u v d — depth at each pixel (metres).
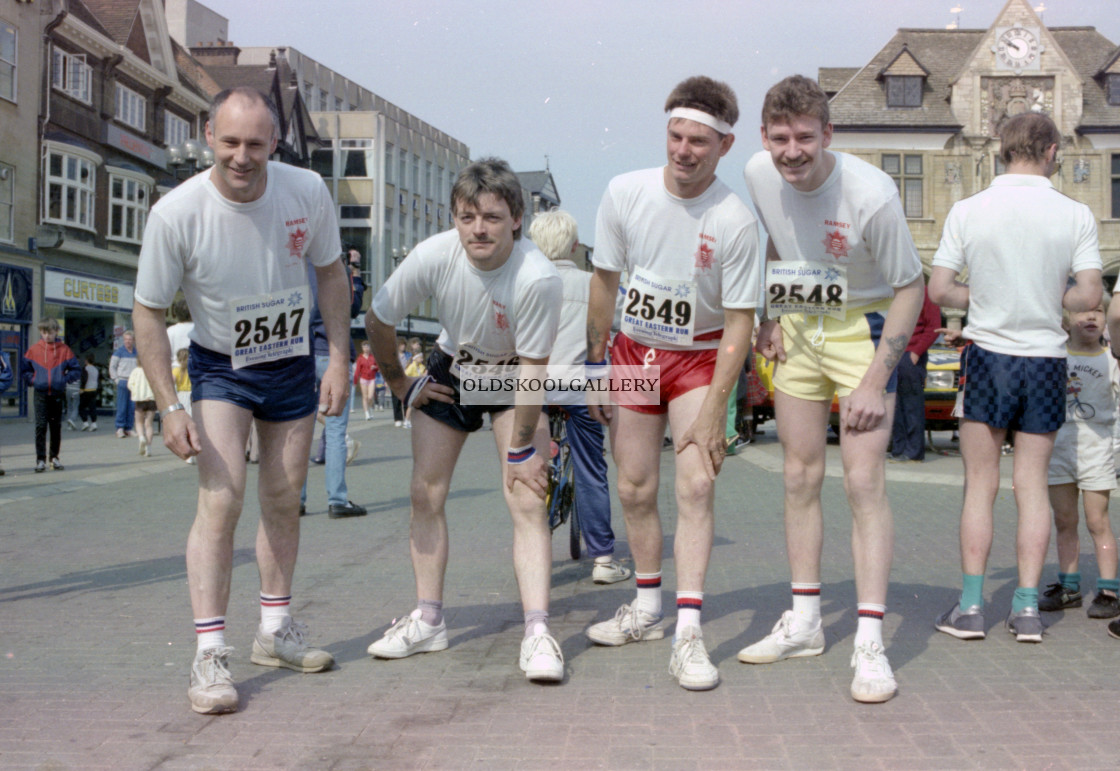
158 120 32.50
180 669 3.77
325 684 3.57
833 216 3.54
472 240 3.54
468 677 3.64
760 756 2.83
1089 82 38.56
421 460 3.90
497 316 3.67
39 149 26.61
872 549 3.48
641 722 3.13
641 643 4.11
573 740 2.98
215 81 42.44
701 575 3.62
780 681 3.55
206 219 3.39
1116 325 4.20
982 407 4.11
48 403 11.73
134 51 31.41
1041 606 4.59
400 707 3.30
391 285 3.77
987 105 37.69
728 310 3.64
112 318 30.08
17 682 3.60
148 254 3.37
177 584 5.36
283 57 46.72
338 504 7.79
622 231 3.81
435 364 3.92
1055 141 4.21
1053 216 4.09
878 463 3.51
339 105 60.62
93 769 2.79
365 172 52.53
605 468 5.32
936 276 4.34
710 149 3.49
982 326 4.17
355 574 5.54
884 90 38.34
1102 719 3.08
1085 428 4.41
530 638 3.64
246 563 5.93
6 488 9.85
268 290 3.51
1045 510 4.09
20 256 25.58
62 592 5.18
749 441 14.37
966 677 3.55
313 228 3.64
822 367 3.69
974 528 4.13
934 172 37.75
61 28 27.23
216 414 3.46
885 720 3.12
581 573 5.61
